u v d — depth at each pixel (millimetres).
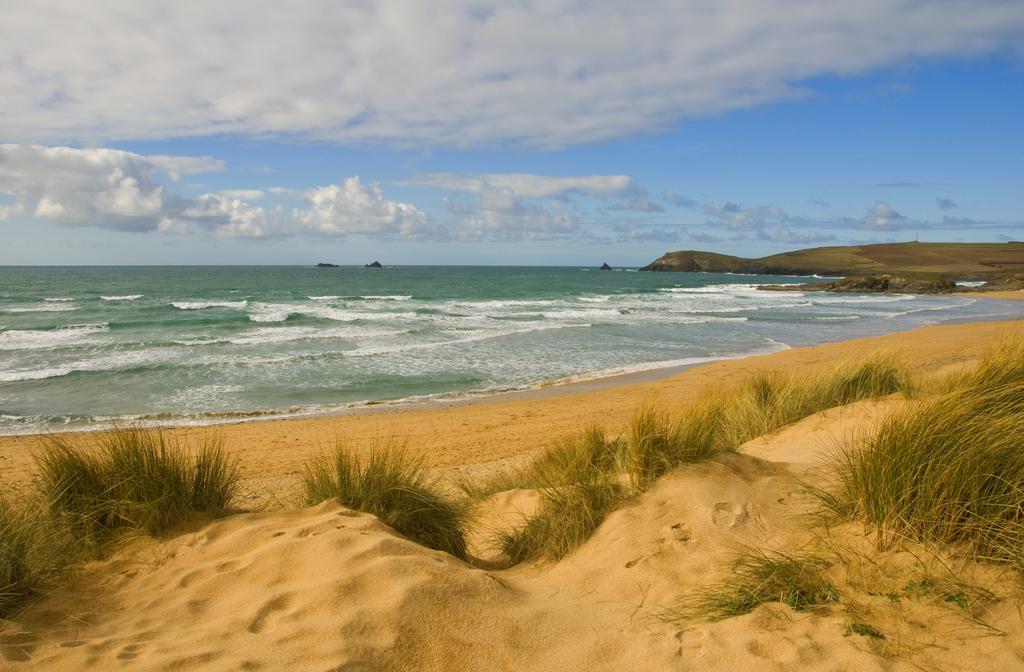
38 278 90000
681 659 2533
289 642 2613
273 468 8805
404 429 11758
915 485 3125
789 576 2963
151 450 4148
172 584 3223
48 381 16922
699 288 85438
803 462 5023
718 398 6996
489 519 5137
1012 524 2814
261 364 19531
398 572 3084
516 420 12367
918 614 2600
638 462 4320
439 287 76688
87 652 2580
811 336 27828
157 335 26000
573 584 3420
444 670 2520
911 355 16859
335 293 60969
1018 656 2311
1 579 2971
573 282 100500
